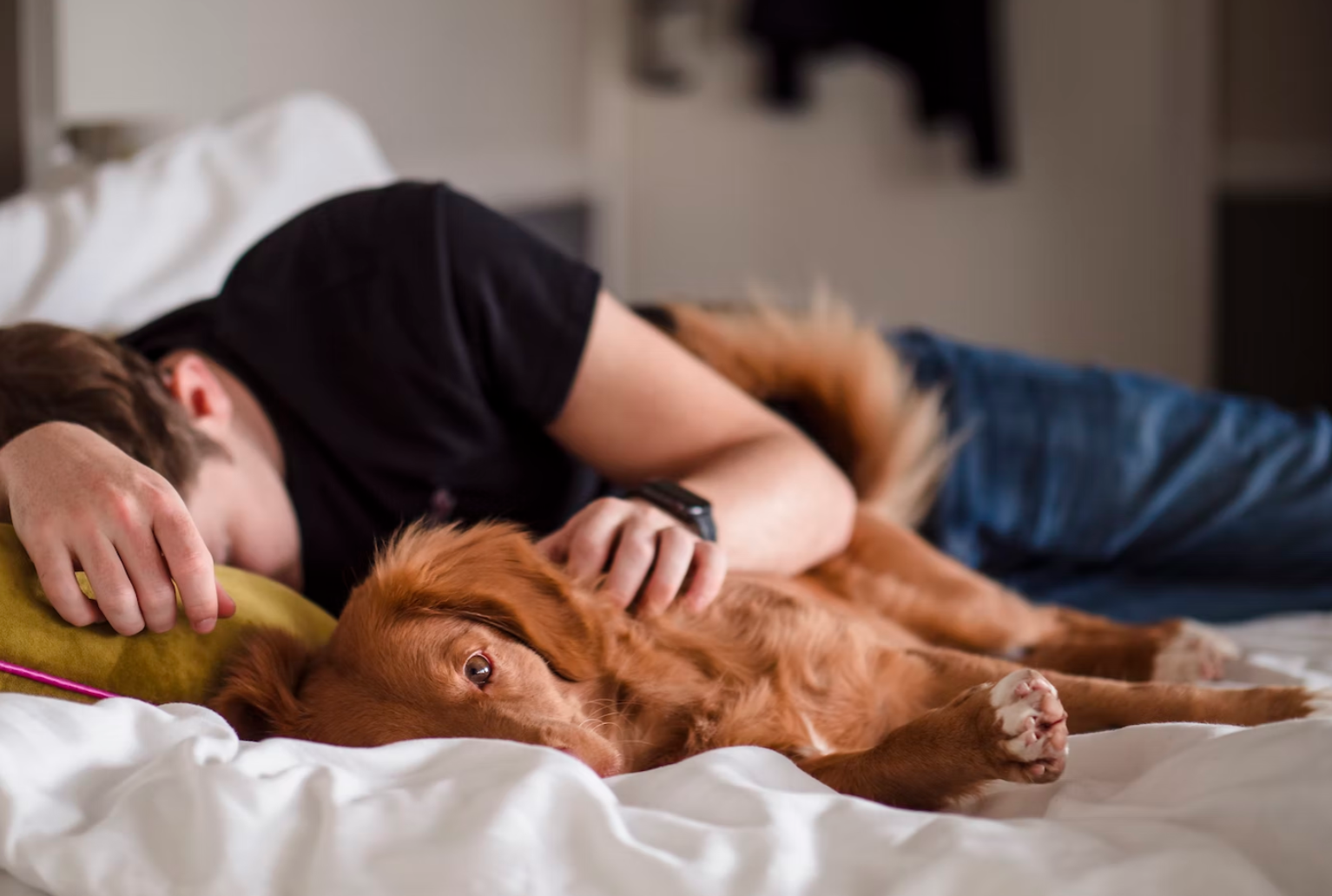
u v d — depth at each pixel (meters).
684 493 1.07
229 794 0.62
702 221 4.43
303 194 2.09
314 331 1.22
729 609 1.05
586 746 0.81
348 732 0.85
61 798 0.66
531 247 1.25
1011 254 4.21
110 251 1.86
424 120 3.59
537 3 3.96
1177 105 4.02
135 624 0.82
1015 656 1.36
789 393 1.62
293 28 3.15
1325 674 1.19
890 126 4.26
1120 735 0.76
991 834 0.60
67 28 2.64
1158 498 1.68
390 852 0.60
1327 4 3.90
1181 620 1.34
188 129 2.43
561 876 0.59
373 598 0.92
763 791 0.67
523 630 0.92
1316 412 1.75
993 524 1.71
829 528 1.24
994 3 4.03
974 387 1.77
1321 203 3.96
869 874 0.59
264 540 1.14
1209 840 0.58
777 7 4.01
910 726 0.81
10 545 0.84
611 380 1.23
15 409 0.97
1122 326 4.14
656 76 4.27
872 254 4.32
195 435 1.07
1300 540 1.65
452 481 1.24
